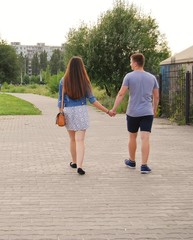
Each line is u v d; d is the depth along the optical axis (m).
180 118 17.09
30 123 16.86
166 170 8.18
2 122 17.28
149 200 6.16
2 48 93.19
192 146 11.09
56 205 5.90
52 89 51.09
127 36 29.39
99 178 7.51
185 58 17.83
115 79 29.58
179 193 6.54
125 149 10.62
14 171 8.09
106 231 4.90
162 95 19.58
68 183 7.15
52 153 10.05
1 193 6.53
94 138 12.59
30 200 6.14
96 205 5.90
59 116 7.89
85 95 7.87
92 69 29.72
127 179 7.45
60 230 4.93
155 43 31.08
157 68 29.56
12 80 94.88
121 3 30.55
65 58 32.31
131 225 5.11
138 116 7.92
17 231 4.89
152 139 12.37
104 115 20.73
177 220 5.29
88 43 29.88
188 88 16.38
